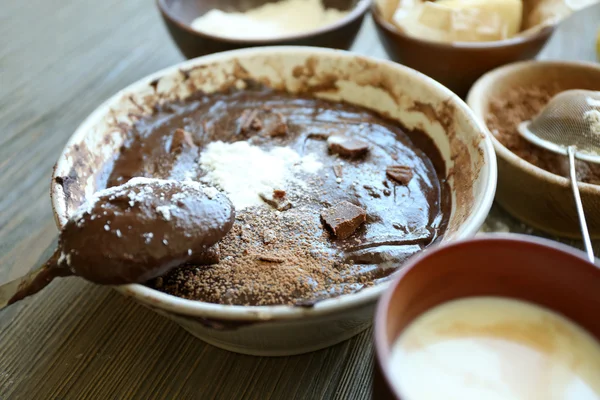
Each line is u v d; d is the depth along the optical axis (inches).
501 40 17.6
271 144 15.3
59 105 18.7
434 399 9.3
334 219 13.0
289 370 12.4
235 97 16.8
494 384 9.4
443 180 14.4
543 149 15.2
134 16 23.3
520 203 14.6
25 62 20.7
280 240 12.9
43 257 14.5
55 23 23.0
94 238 10.9
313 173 14.3
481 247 9.8
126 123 15.5
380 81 15.9
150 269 11.0
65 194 12.9
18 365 12.6
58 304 13.6
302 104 16.7
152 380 12.4
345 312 10.6
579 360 9.6
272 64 16.6
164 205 11.3
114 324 13.2
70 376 12.5
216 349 12.8
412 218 13.5
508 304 10.1
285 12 21.0
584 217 13.4
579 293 9.7
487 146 13.1
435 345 9.7
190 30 17.5
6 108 18.7
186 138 15.3
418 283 9.7
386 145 15.3
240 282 12.2
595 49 19.3
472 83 17.7
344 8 20.6
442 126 14.7
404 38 17.2
